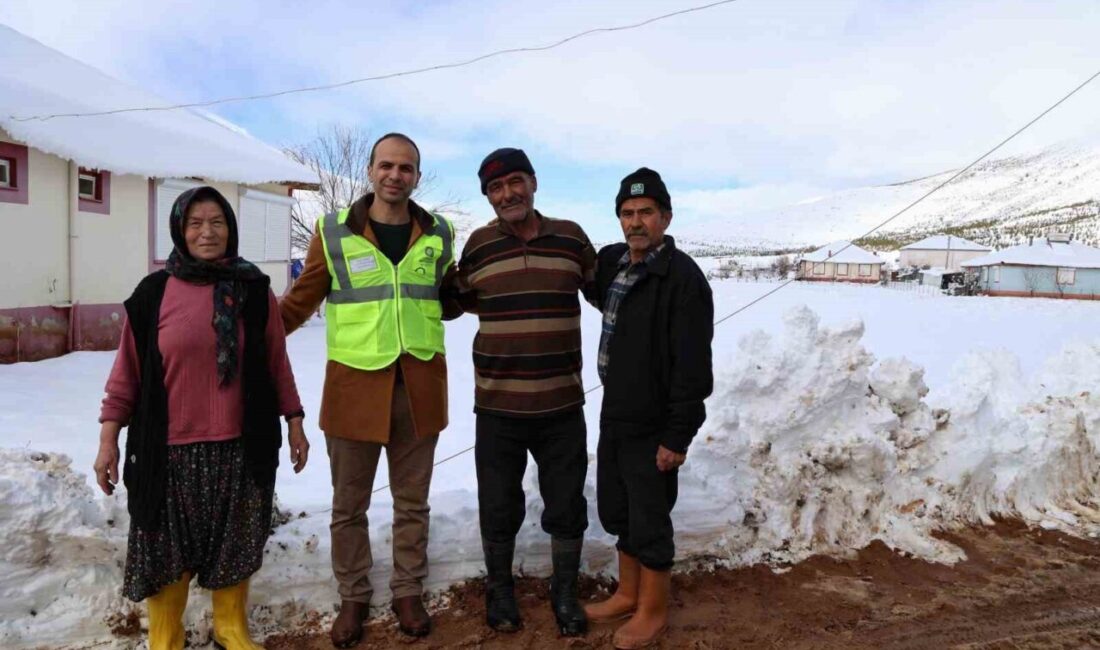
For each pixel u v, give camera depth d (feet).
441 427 9.96
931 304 112.06
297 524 10.62
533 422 9.86
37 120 30.42
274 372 9.20
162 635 8.63
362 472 9.62
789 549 12.42
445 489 17.30
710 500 12.19
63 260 32.71
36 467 9.32
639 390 9.75
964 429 14.52
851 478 13.29
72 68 43.04
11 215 30.04
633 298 9.85
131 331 8.29
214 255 8.41
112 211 35.37
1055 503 15.33
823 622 10.45
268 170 45.60
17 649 8.71
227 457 8.40
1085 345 18.13
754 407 13.16
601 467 10.40
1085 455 16.12
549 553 11.46
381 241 9.64
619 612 10.40
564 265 9.93
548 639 9.81
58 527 8.93
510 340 9.73
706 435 12.83
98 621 9.13
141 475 8.03
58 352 32.68
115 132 35.60
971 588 11.64
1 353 29.94
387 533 10.68
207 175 38.65
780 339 13.75
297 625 9.88
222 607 8.89
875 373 14.30
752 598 11.10
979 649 9.93
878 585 11.64
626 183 9.73
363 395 9.39
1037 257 148.66
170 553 8.17
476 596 10.74
